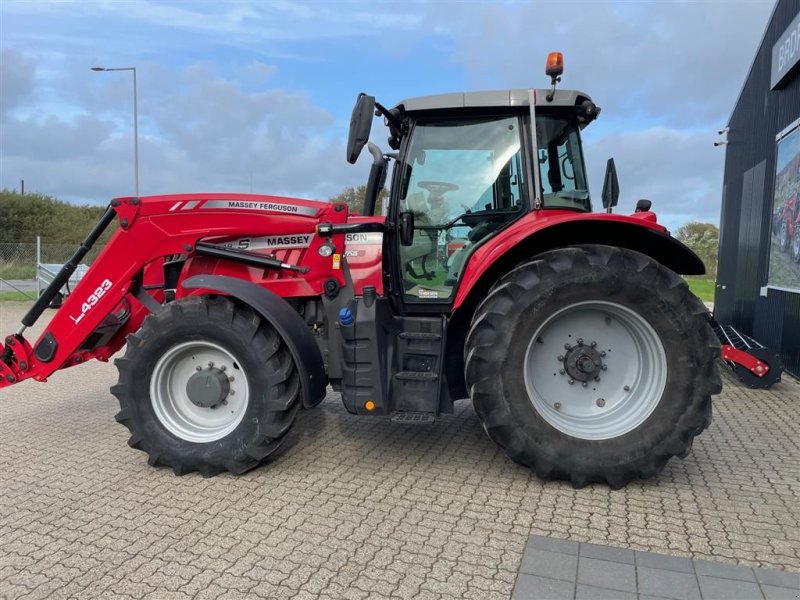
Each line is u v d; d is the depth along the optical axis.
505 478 3.38
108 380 6.17
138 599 2.24
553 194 3.78
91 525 2.84
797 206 6.45
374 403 3.34
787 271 6.77
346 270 3.78
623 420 3.28
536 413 3.21
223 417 3.57
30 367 4.06
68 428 4.45
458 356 3.61
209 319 3.37
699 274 3.63
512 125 3.73
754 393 5.47
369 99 3.29
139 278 3.88
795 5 6.75
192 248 3.75
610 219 3.19
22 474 3.50
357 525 2.81
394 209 3.84
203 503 3.08
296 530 2.77
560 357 3.41
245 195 3.78
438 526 2.79
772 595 2.22
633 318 3.23
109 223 3.91
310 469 3.54
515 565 2.45
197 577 2.39
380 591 2.28
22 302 14.30
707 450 3.83
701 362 3.16
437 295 3.82
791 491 3.16
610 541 2.63
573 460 3.18
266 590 2.29
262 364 3.35
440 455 3.76
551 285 3.15
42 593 2.29
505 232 3.56
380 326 3.38
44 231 32.44
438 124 3.80
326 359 3.91
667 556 2.50
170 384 3.60
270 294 3.51
